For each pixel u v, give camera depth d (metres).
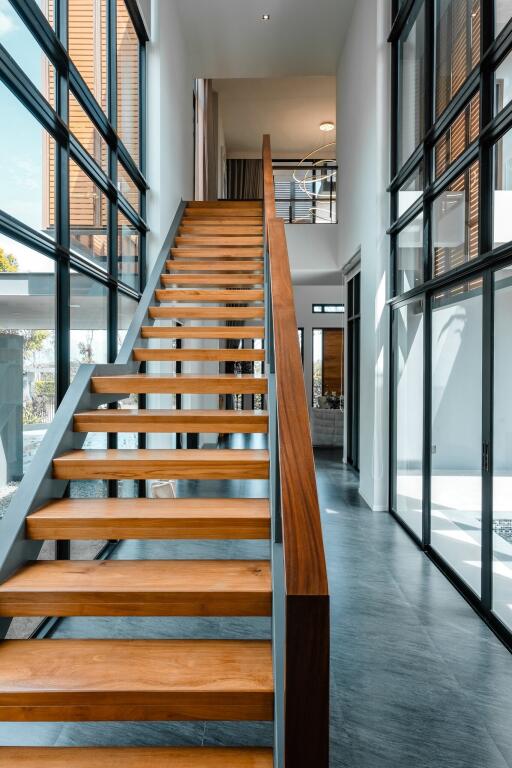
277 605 1.72
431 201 4.65
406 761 2.13
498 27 3.34
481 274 3.50
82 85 3.86
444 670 2.78
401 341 5.58
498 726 2.35
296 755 1.13
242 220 6.70
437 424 4.42
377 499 6.02
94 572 2.05
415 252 5.12
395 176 5.68
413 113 5.32
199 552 4.54
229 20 7.54
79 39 4.06
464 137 3.91
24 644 1.85
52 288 3.34
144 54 6.05
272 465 2.14
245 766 1.55
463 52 4.01
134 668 1.70
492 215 3.39
